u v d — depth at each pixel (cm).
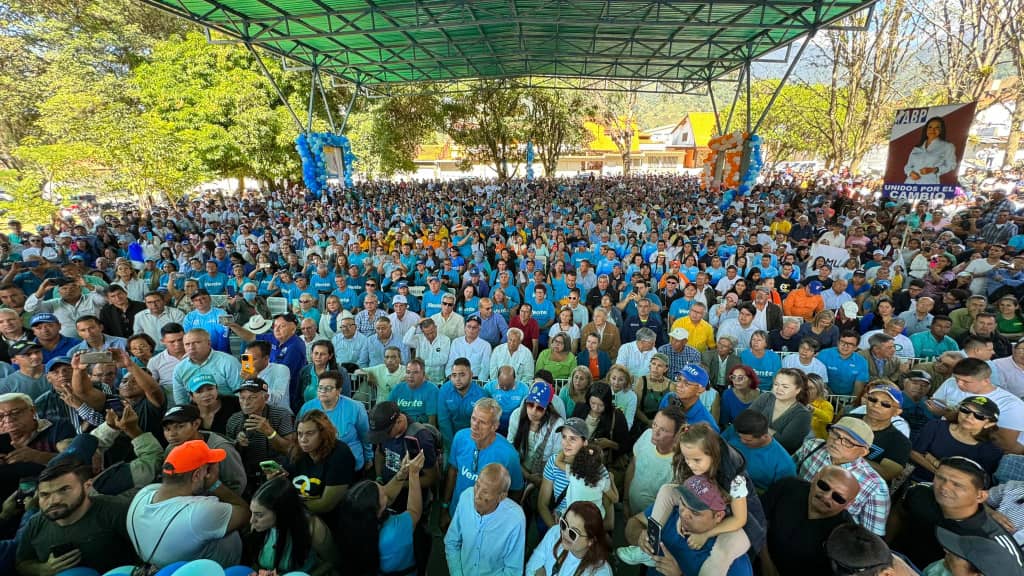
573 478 298
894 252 943
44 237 1156
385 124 2858
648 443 342
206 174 2067
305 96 2414
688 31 1500
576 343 625
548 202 2178
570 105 3744
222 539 260
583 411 417
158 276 848
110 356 356
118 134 1639
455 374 439
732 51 1666
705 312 670
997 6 1920
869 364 519
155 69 2080
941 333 564
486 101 3262
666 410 324
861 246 1027
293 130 2242
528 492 379
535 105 3503
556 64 2072
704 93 2241
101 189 1717
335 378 399
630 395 446
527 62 2000
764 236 1192
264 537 264
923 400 435
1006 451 351
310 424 319
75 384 353
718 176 1894
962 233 1180
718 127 2045
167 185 1803
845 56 2653
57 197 1666
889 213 1429
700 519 235
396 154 3042
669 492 266
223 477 315
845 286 740
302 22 1211
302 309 667
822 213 1553
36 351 418
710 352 543
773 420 391
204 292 593
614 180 3747
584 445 303
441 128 3309
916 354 575
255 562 268
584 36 1599
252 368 433
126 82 2014
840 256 915
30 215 1561
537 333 670
